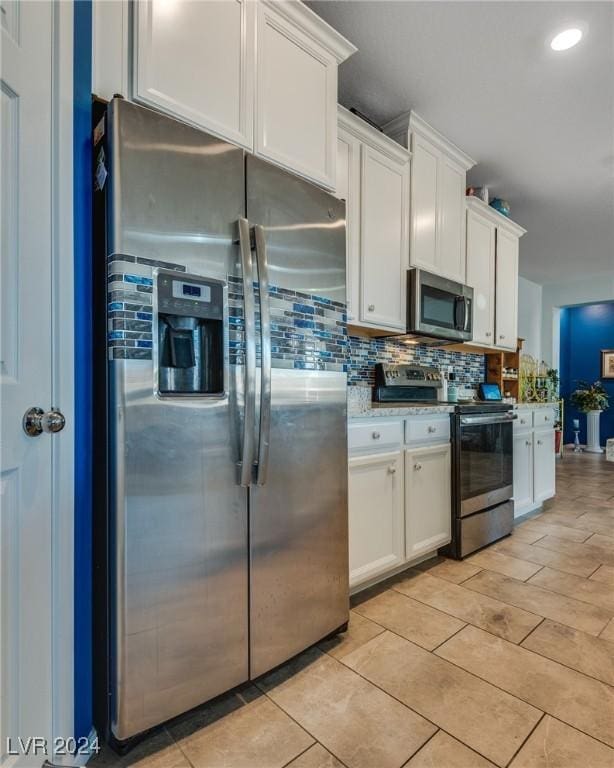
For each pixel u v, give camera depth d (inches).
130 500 43.8
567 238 180.7
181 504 47.3
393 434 82.8
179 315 47.4
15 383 36.9
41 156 40.4
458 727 48.5
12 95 36.9
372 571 78.1
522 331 244.4
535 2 71.2
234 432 51.6
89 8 46.9
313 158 68.6
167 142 47.2
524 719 49.6
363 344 109.7
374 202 93.4
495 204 138.5
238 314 52.4
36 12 39.8
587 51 81.7
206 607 49.3
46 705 40.1
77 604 44.9
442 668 58.9
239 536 52.3
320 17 72.0
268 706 51.9
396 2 71.3
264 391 52.3
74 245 44.7
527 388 183.8
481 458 103.7
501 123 104.7
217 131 55.9
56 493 42.0
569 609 74.7
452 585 83.7
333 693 54.1
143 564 44.7
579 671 58.2
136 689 44.3
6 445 35.6
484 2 71.3
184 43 53.2
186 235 48.2
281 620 56.8
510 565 93.4
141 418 44.6
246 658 52.9
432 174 108.6
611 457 217.6
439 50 81.8
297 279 59.4
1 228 35.8
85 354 45.7
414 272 101.3
